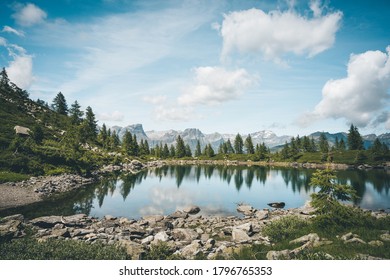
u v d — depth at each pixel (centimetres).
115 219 2709
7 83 12256
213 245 1678
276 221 1841
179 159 18062
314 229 1553
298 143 16400
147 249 1484
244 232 1833
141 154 15788
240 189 5219
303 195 4572
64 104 13938
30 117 10069
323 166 11438
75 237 1869
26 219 2494
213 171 9544
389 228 1513
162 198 4109
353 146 13775
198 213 3164
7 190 3672
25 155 5403
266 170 9900
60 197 3784
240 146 19038
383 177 6488
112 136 14438
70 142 6981
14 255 1140
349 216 1545
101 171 7025
